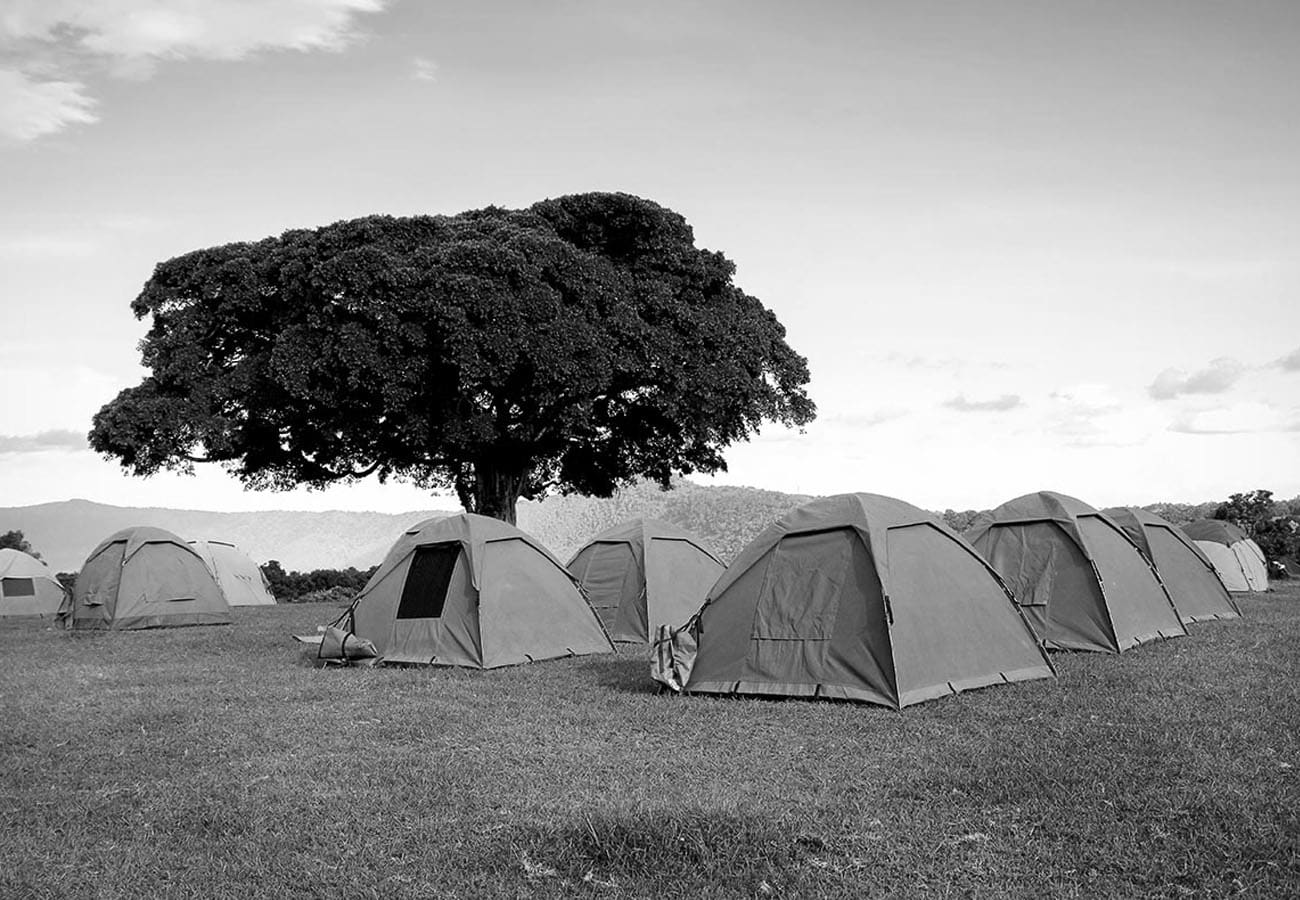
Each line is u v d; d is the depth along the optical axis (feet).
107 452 83.66
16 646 60.75
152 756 28.43
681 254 88.63
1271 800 21.24
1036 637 39.29
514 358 76.07
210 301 85.46
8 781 26.04
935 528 39.24
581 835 19.61
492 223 85.97
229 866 19.07
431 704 35.88
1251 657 43.09
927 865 18.24
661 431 95.25
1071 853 18.67
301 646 58.44
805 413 99.81
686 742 28.78
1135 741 26.99
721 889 17.31
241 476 98.07
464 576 48.55
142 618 72.74
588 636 51.60
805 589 37.11
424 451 88.28
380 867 18.85
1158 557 61.05
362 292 75.72
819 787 23.50
